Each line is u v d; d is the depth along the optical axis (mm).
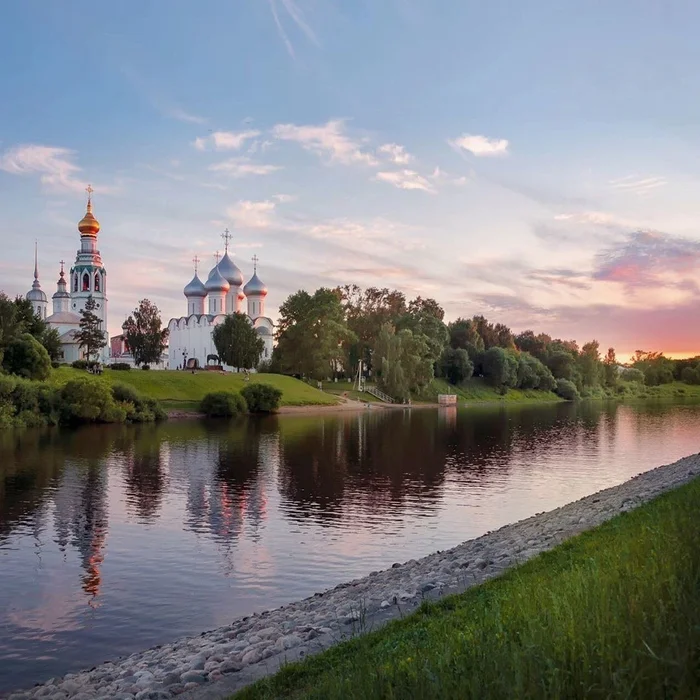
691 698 6074
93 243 151875
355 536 27109
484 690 6680
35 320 104375
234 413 93375
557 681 6359
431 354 143375
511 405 143250
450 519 30234
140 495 35375
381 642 11008
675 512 17719
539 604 9812
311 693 8633
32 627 17609
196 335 160750
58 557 24062
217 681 11094
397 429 76375
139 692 11516
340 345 136750
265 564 23172
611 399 184750
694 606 7871
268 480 40438
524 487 38750
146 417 81625
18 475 41375
